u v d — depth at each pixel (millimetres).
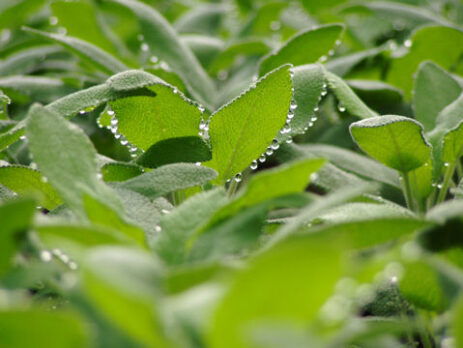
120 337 536
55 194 650
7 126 681
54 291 608
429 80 714
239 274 454
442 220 596
